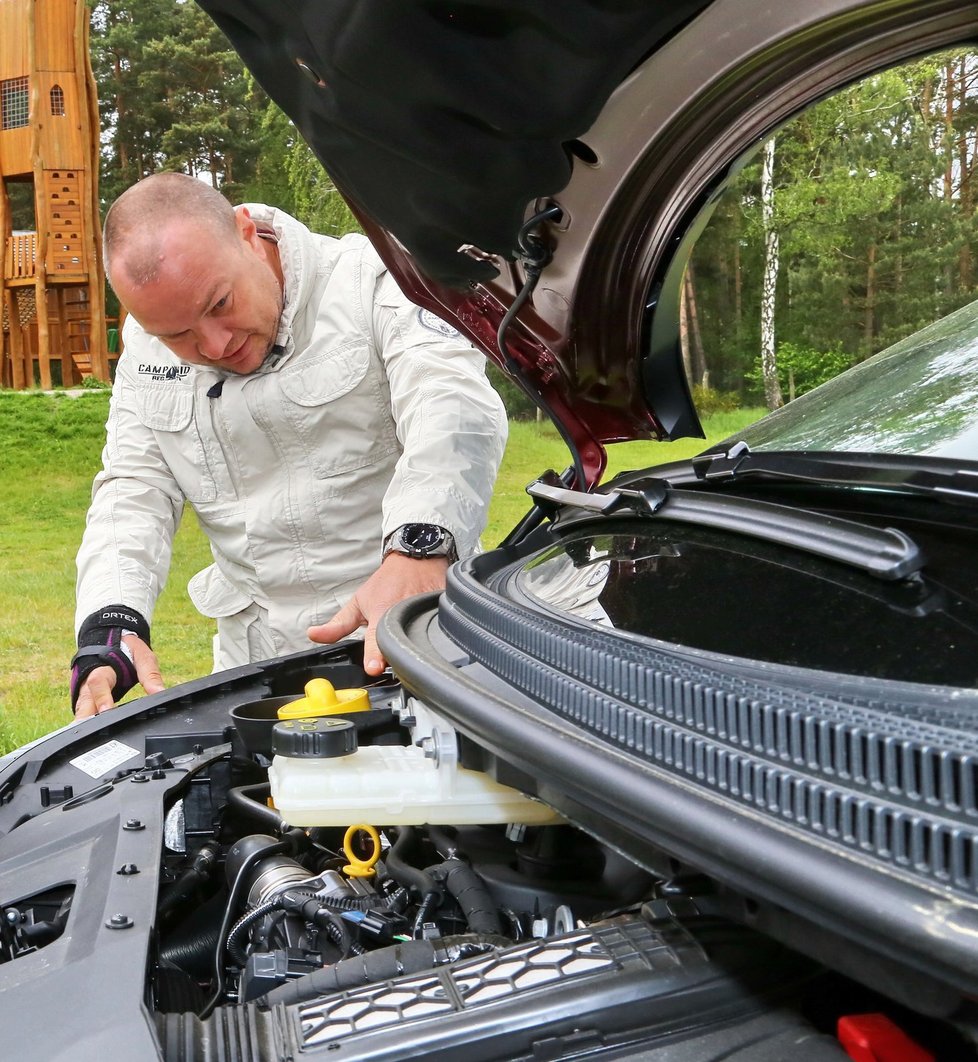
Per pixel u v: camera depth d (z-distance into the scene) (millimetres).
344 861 1403
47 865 1289
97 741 1691
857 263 16766
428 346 2393
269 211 2555
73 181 13766
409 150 1328
